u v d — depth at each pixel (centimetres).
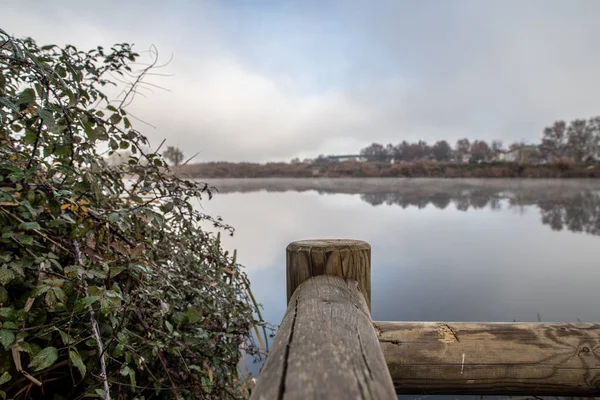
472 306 455
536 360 86
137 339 125
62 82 109
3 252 101
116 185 161
